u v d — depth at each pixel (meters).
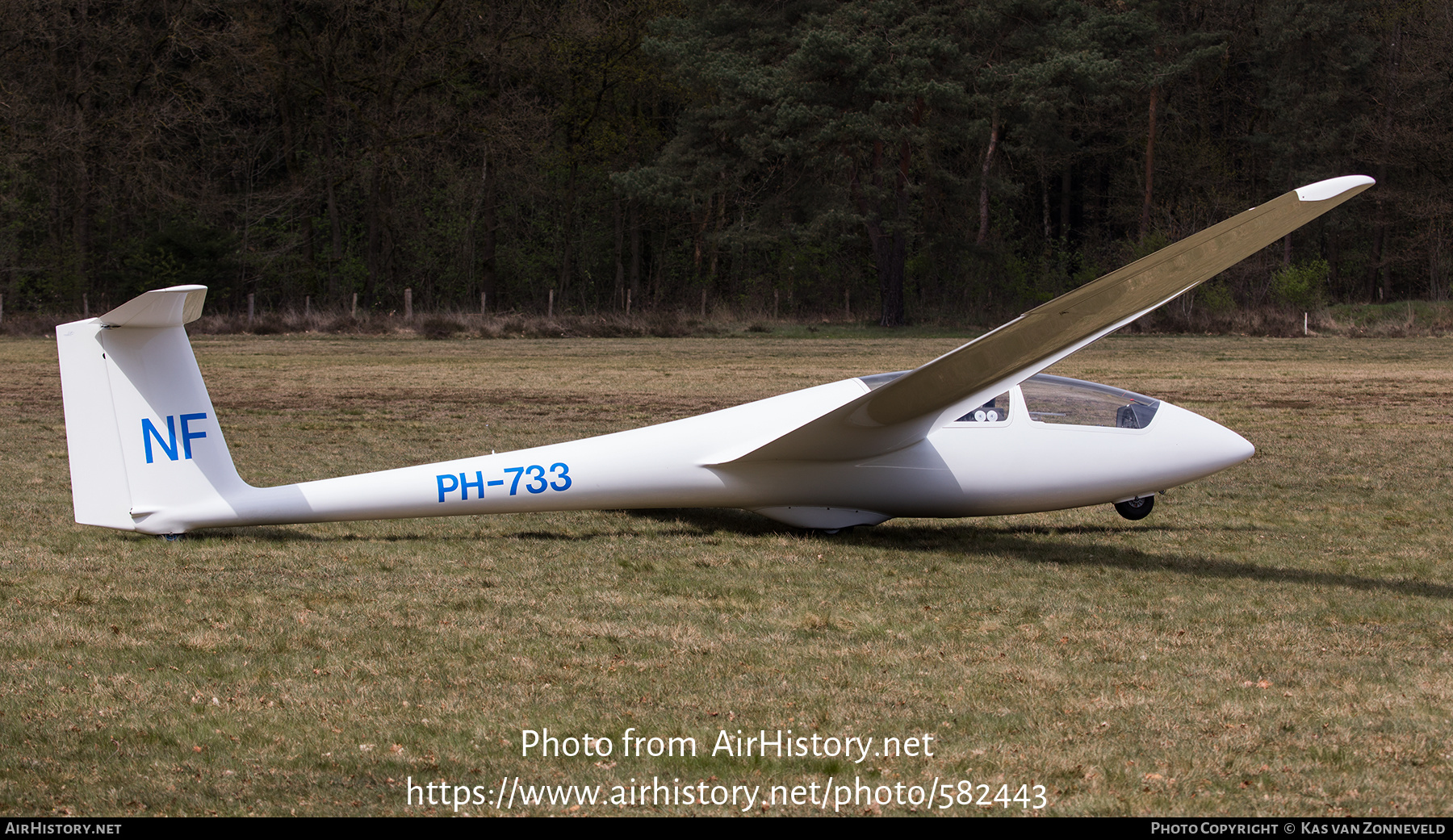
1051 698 9.77
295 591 13.22
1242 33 117.62
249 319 74.56
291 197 95.25
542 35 95.75
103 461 14.88
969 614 12.59
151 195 89.12
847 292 106.19
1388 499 20.38
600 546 16.02
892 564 15.23
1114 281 13.86
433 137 94.88
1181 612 12.70
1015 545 16.69
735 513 18.66
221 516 15.41
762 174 100.19
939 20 83.81
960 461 16.75
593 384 41.56
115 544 15.38
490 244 105.38
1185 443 17.27
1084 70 81.88
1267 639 11.61
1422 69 105.69
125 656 10.70
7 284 87.00
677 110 117.31
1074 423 17.06
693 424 16.83
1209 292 90.56
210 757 8.45
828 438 15.91
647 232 120.62
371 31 93.44
